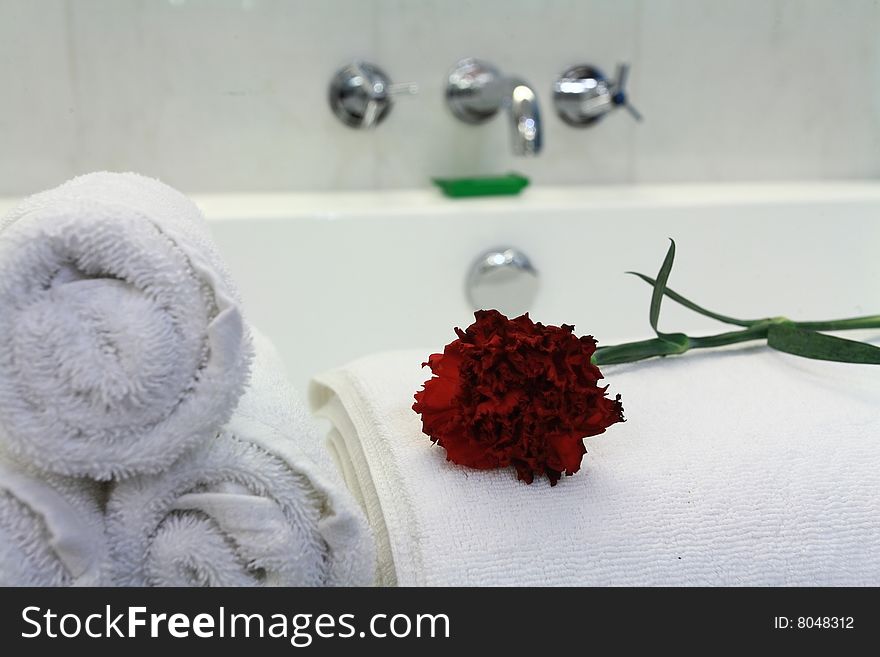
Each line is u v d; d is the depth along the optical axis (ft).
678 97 4.68
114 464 1.26
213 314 1.28
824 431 1.82
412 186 4.50
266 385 1.72
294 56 4.26
